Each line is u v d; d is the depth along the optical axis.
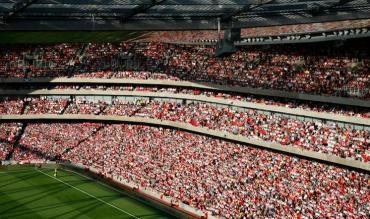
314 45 71.44
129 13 67.12
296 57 73.31
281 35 70.81
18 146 86.19
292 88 68.69
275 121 69.00
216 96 79.12
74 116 90.50
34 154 84.00
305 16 68.00
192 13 69.69
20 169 79.75
